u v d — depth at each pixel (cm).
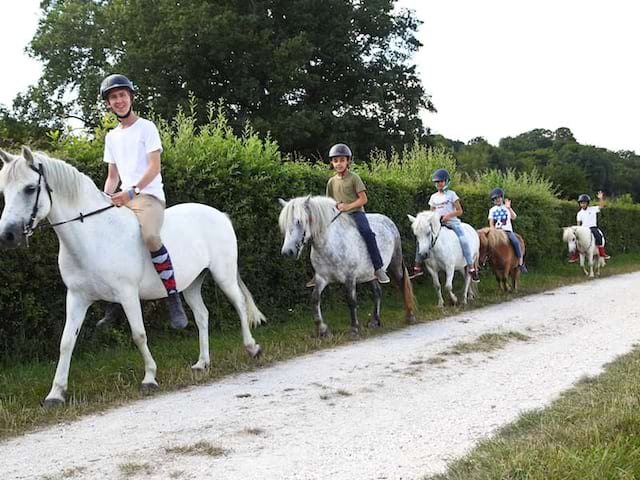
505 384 595
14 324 685
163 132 924
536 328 901
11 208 484
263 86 2622
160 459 409
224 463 400
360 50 2919
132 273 564
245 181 915
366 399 549
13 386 582
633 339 801
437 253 1109
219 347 770
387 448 424
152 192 582
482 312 1080
